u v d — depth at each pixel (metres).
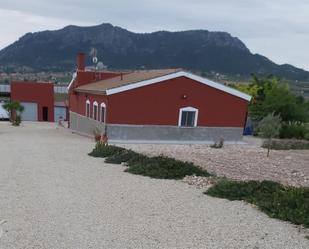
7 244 6.85
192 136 28.55
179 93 27.88
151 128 27.50
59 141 24.77
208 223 8.43
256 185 11.38
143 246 6.98
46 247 6.79
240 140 29.97
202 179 13.21
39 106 60.47
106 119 26.70
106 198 10.20
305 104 43.53
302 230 8.16
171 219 8.62
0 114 60.03
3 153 17.81
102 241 7.15
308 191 10.47
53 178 12.43
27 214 8.57
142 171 13.87
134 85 26.73
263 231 8.02
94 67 42.94
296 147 27.39
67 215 8.61
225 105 29.19
